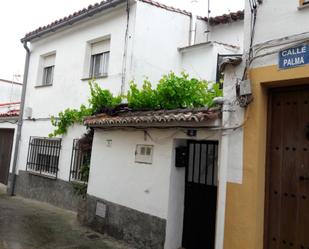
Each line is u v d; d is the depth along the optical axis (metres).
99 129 7.73
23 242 6.29
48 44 11.52
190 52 9.35
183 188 6.09
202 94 6.59
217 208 5.02
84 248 6.15
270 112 4.81
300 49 4.26
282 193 4.59
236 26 9.85
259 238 4.59
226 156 4.96
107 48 9.39
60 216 8.70
